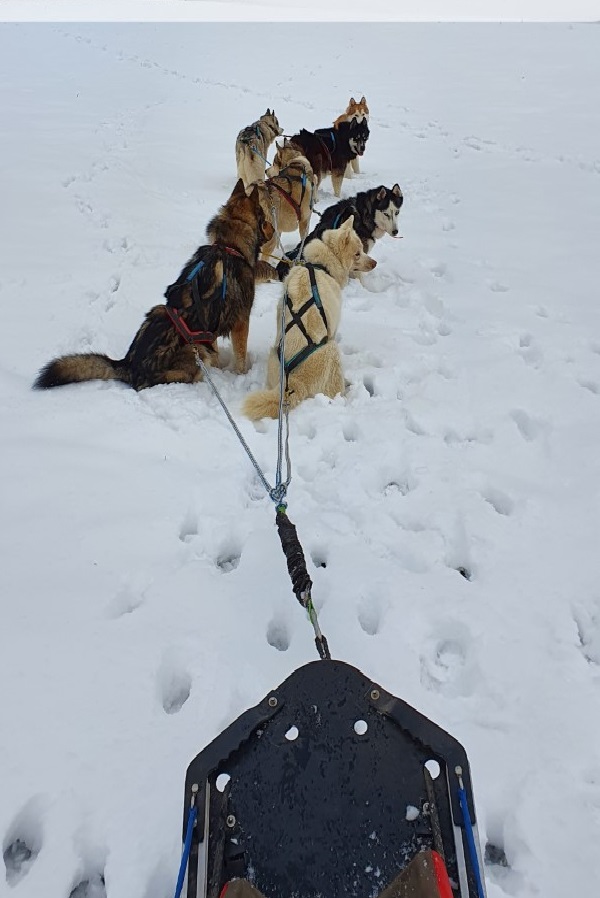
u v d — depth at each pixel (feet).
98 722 7.02
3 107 39.04
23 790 6.35
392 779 4.59
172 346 13.20
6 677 7.48
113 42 63.87
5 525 9.80
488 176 29.07
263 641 8.01
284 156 24.59
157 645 7.93
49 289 17.66
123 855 5.93
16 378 13.67
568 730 6.97
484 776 6.55
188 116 39.58
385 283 19.24
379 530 9.86
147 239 21.35
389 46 60.39
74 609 8.42
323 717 4.86
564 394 13.24
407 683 7.50
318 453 11.54
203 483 10.74
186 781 4.61
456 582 8.89
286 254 18.35
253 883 4.17
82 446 11.51
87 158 29.96
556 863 5.88
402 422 12.29
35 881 5.74
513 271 19.65
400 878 4.10
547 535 9.74
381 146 34.58
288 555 7.33
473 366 14.35
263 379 14.15
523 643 8.00
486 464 11.33
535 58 52.31
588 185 27.25
